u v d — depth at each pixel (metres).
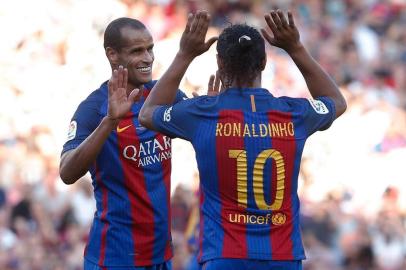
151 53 16.58
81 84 44.84
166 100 14.45
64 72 45.41
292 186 14.23
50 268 33.06
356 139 41.31
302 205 35.72
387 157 40.56
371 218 35.62
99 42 47.34
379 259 34.16
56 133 41.47
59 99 43.91
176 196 27.22
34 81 44.69
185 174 36.66
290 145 14.16
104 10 48.97
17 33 47.97
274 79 44.25
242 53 14.17
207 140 14.06
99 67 45.72
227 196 14.06
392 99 46.28
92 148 15.12
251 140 14.04
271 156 14.05
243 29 14.31
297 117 14.30
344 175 39.62
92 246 16.67
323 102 14.62
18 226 34.84
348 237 33.56
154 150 16.48
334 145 40.72
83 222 35.16
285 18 14.45
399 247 34.56
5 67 45.62
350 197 38.47
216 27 50.12
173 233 26.58
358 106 43.19
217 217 14.05
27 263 32.97
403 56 49.81
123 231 16.45
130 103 14.91
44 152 39.03
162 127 14.25
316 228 34.34
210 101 14.29
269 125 14.14
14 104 42.97
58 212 35.28
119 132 16.33
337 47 49.59
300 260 14.21
